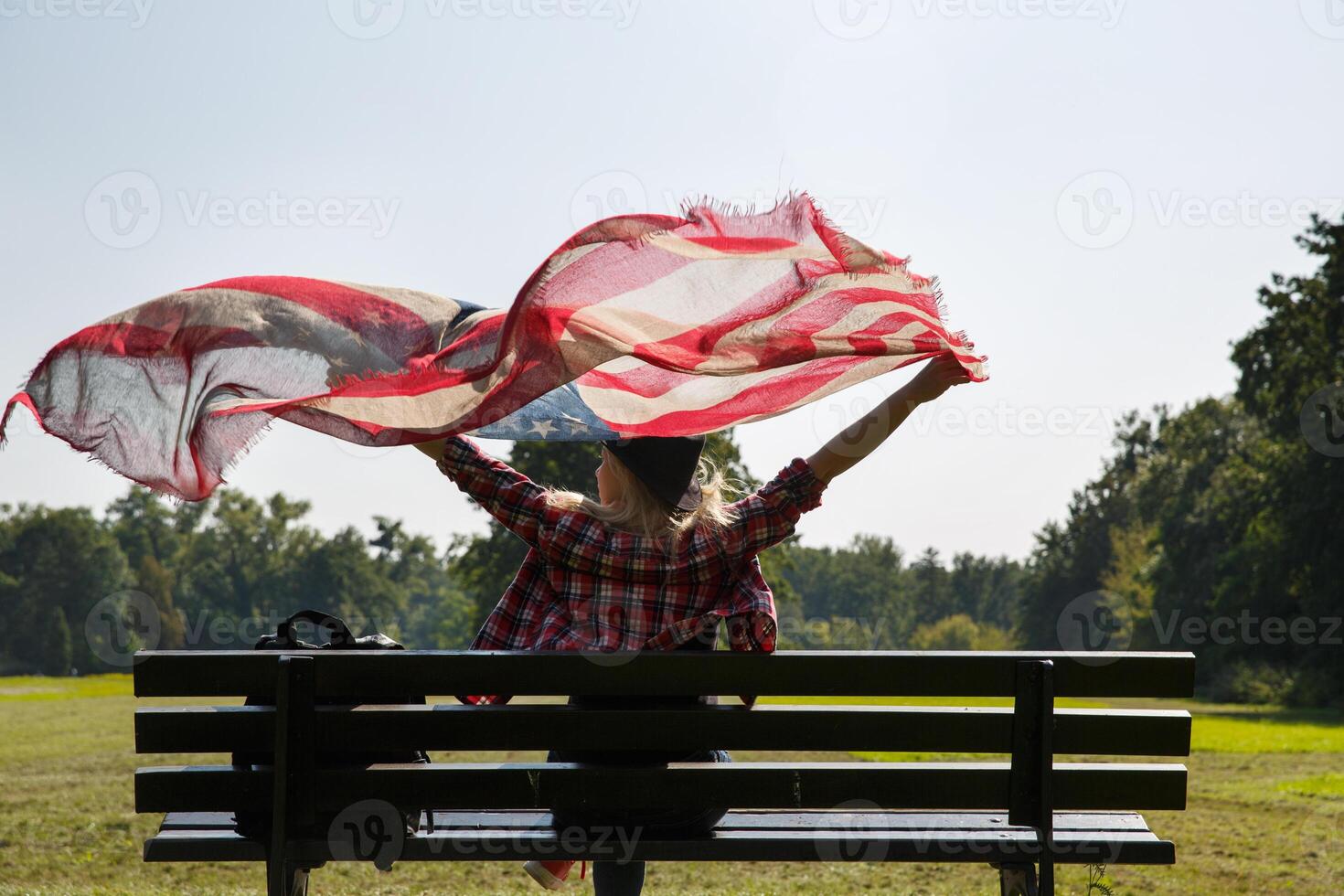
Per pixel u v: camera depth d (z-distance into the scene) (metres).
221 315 3.56
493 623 3.63
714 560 3.54
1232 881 6.80
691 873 7.13
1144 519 88.81
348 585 149.00
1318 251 50.19
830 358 3.88
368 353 3.65
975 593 169.12
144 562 136.62
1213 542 64.88
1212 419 79.56
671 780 3.20
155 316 3.53
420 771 3.16
